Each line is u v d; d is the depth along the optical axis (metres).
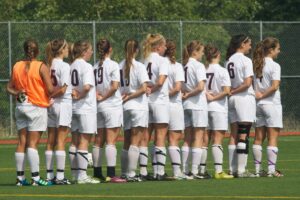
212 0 97.06
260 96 38.56
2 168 44.22
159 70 37.00
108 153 36.34
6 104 65.81
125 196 30.48
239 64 38.28
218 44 68.56
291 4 89.88
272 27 69.94
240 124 38.34
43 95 34.88
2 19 88.12
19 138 34.97
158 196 30.42
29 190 32.75
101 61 36.66
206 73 38.50
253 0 92.94
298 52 70.50
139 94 36.50
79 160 35.94
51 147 35.72
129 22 66.94
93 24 66.31
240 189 32.47
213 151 38.16
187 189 32.62
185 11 86.38
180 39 67.50
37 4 90.75
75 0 84.44
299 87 70.94
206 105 38.00
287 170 41.56
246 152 38.28
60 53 35.69
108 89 36.41
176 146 37.50
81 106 35.97
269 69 38.50
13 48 65.44
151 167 43.81
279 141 62.47
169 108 37.38
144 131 36.81
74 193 31.58
